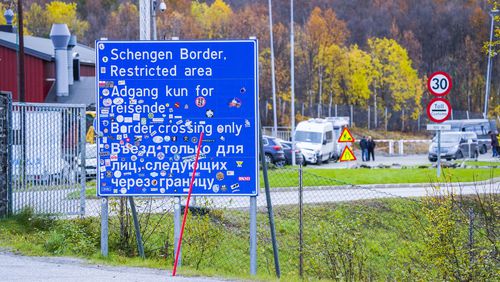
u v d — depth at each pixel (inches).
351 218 1519.4
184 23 7170.3
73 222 1280.8
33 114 1338.6
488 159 4114.2
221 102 1072.2
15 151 1325.0
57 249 1123.9
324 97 6973.4
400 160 4156.0
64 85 3725.4
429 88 1899.6
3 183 1299.2
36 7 7849.4
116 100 1074.1
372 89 7032.5
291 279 1031.0
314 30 6998.0
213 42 1071.0
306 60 6934.1
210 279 945.5
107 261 1055.0
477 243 1085.8
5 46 3636.8
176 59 1072.2
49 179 1343.5
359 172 2529.5
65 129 1350.9
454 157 3954.2
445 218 1082.7
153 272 983.6
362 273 1179.3
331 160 4035.4
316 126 3814.0
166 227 1257.4
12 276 903.1
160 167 1075.3
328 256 1154.0
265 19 7534.5
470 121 5152.6
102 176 1077.1
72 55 3880.4
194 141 1075.3
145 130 1075.3
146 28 1421.0
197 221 1190.9
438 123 1936.5
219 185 1074.1
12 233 1218.0
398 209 1599.4
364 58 6825.8
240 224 1424.7
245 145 1074.1
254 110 1071.0
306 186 1959.9
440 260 1056.2
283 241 1385.3
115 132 1075.9
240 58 1071.0
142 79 1073.5
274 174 2224.4
